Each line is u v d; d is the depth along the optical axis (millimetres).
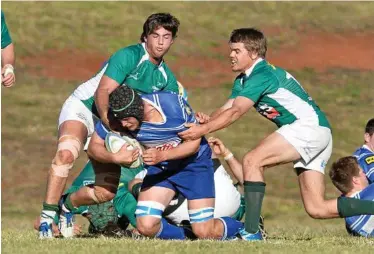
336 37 123062
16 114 95562
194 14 129500
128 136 30016
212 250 26953
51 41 116688
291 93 31469
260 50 31438
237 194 32844
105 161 30156
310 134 31297
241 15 129625
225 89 105062
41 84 104812
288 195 75562
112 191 32281
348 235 35000
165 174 30938
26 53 112625
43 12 125625
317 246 28688
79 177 33719
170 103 29406
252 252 26781
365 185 33750
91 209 34344
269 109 31750
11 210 71812
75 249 27172
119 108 28625
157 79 31641
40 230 31578
